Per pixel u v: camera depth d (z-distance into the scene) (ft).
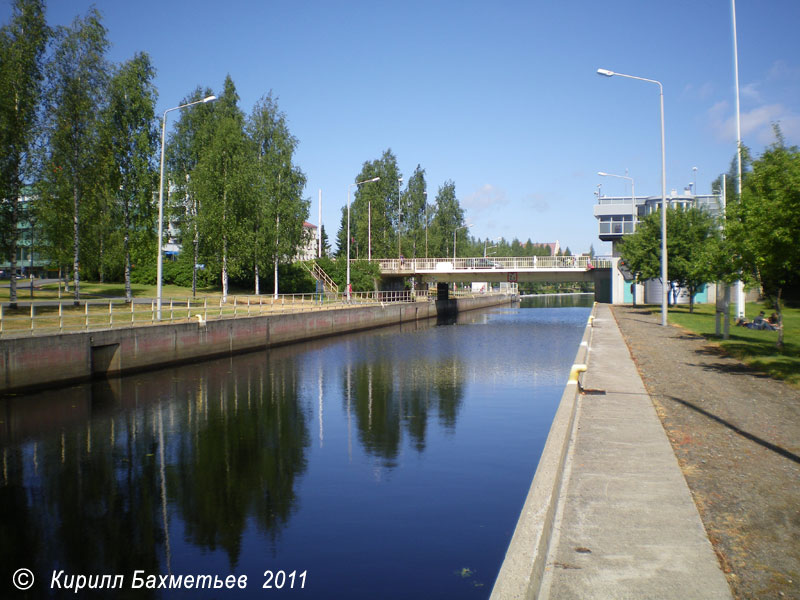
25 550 33.73
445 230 332.60
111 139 138.72
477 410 68.44
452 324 211.82
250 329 123.24
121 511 39.04
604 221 229.86
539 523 18.97
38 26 115.03
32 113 113.39
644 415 38.47
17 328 84.69
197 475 45.85
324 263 233.35
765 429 34.58
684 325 116.67
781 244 56.90
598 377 54.34
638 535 19.95
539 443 53.83
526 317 253.44
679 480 25.49
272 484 43.52
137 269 202.59
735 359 66.90
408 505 38.83
